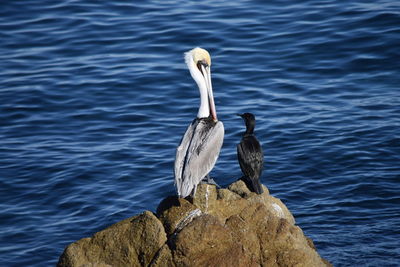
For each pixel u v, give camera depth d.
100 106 22.53
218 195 12.13
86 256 11.57
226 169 18.86
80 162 19.52
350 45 25.42
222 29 26.92
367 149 19.58
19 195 18.28
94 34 27.08
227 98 22.48
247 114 13.76
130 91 23.27
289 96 22.59
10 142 20.75
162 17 28.06
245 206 11.96
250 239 11.51
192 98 22.83
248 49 25.55
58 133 21.23
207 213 11.66
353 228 16.42
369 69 24.12
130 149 20.11
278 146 19.86
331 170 18.81
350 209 17.20
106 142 20.61
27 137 21.06
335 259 15.15
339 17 27.28
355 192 17.86
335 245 15.72
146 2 29.67
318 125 20.78
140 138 20.70
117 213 17.33
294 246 11.60
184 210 11.73
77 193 18.25
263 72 24.06
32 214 17.52
